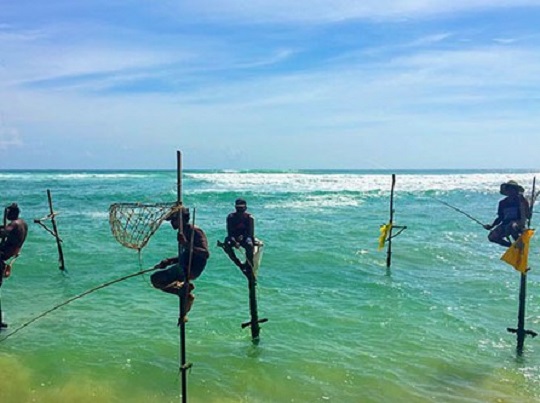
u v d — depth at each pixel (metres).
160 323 11.76
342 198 45.22
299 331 11.40
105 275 16.23
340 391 8.67
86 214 31.36
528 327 11.88
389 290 14.71
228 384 8.88
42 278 15.79
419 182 79.75
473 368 9.60
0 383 8.70
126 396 8.42
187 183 65.56
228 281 15.46
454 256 19.61
